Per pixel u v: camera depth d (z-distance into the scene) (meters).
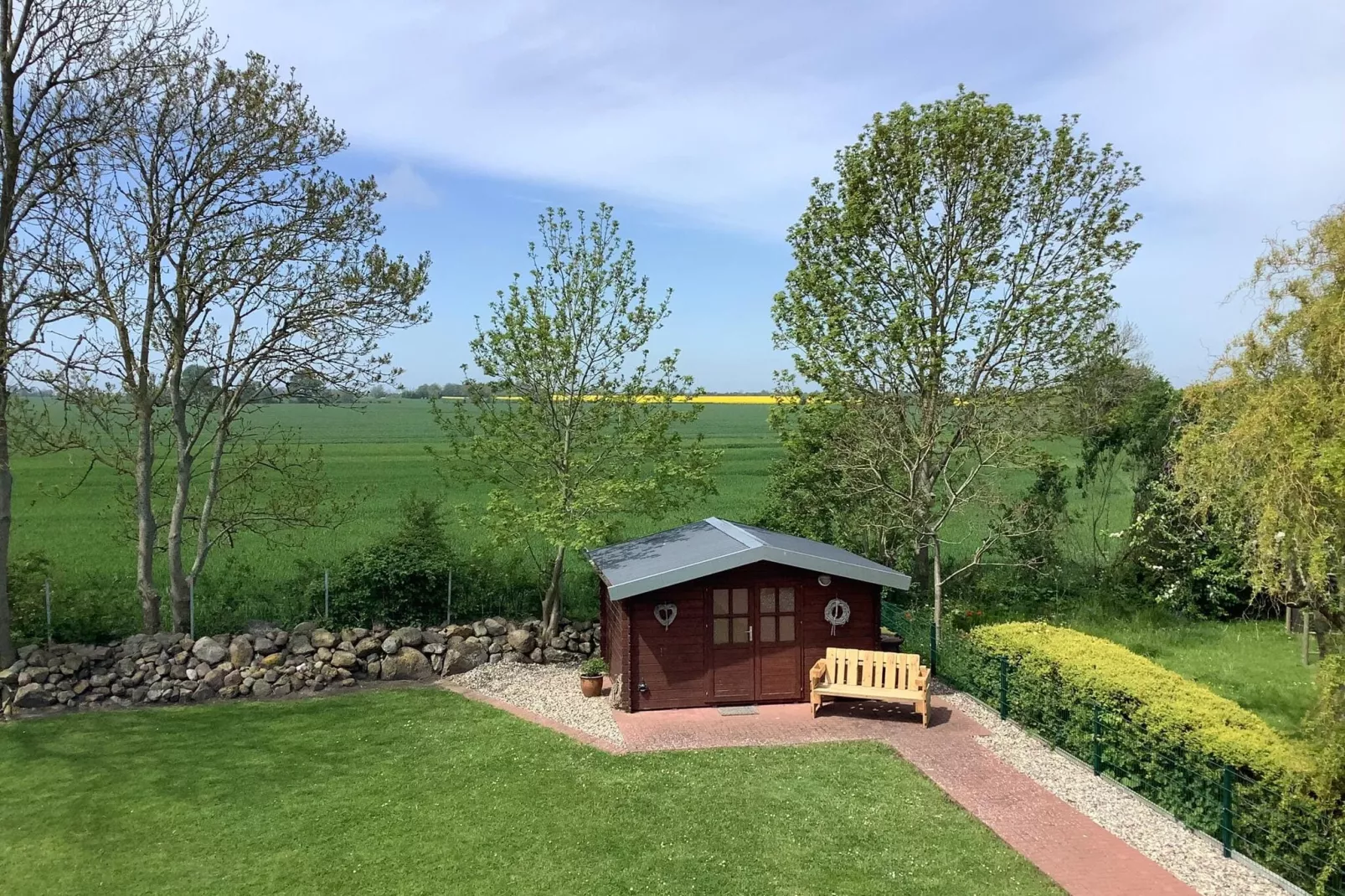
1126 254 15.09
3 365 13.80
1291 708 13.27
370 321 15.95
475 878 8.01
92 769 10.77
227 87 14.43
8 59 13.57
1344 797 7.50
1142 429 19.72
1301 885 7.70
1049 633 12.81
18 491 31.70
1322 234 8.30
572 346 15.52
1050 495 19.91
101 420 15.12
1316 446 7.56
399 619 16.31
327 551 22.67
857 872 8.12
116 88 14.01
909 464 16.61
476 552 16.12
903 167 15.58
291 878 8.02
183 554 21.73
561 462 15.88
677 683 13.15
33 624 14.80
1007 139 15.17
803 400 17.41
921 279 16.11
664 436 16.23
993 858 8.37
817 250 16.45
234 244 14.68
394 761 11.00
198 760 11.08
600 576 15.86
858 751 11.28
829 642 13.47
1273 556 8.17
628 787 10.12
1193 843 8.66
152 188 14.52
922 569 19.08
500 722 12.59
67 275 14.25
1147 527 19.67
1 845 8.75
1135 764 9.87
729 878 8.00
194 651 14.30
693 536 15.41
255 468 16.52
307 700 13.83
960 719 12.57
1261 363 8.83
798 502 18.92
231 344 15.22
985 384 15.73
